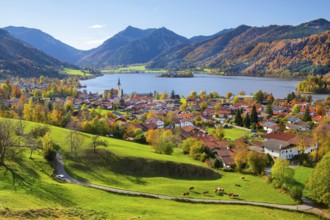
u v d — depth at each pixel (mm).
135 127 152500
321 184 72312
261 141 138625
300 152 119812
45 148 83750
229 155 110562
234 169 103250
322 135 118438
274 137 130125
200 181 88688
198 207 65938
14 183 61062
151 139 127750
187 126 172125
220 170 102875
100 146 97938
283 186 83125
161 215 54594
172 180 87812
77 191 64500
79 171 82312
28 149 86812
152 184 81938
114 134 136625
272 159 114062
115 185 77125
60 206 53062
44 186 62594
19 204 48594
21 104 192625
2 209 43344
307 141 123375
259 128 175750
